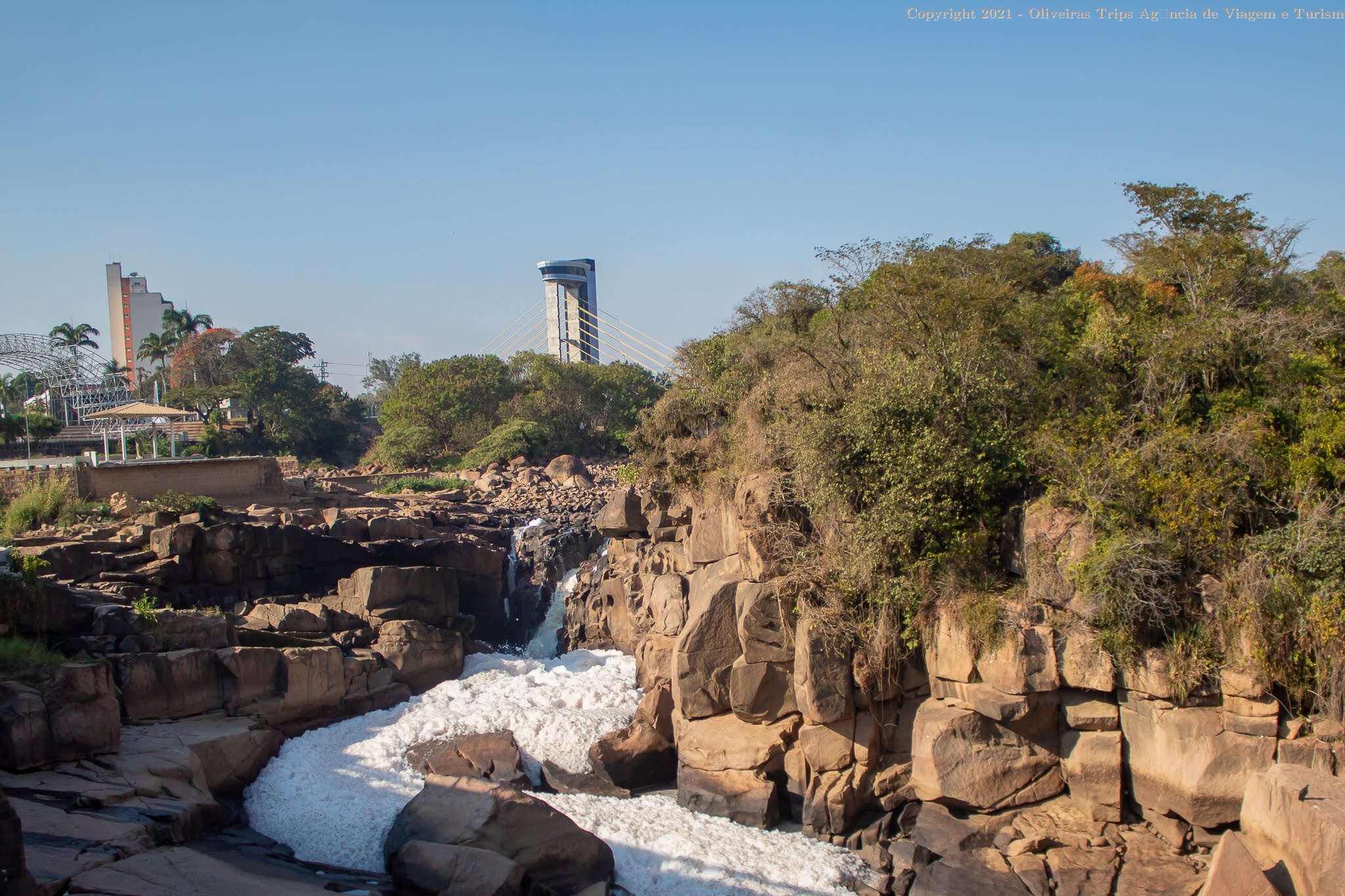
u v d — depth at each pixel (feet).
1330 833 54.13
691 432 118.32
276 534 131.95
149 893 55.98
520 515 207.62
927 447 80.18
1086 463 76.59
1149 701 70.49
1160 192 100.07
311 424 388.16
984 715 75.05
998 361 89.97
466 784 75.36
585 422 358.64
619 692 110.42
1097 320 96.78
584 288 606.96
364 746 93.86
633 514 127.75
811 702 78.74
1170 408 82.23
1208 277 94.63
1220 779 66.74
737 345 121.90
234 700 94.68
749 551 87.30
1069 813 73.61
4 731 71.10
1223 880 56.75
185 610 106.63
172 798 73.61
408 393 342.03
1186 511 71.46
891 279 97.45
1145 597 70.13
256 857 72.02
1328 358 83.41
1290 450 74.69
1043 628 73.51
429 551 152.87
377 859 75.10
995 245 131.03
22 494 151.84
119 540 125.18
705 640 87.66
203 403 374.22
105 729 77.20
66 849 59.41
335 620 118.62
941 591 78.69
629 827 79.56
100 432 299.58
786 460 90.68
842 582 81.15
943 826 74.79
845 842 77.71
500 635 165.17
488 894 63.31
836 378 92.84
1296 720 65.41
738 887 71.15
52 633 90.17
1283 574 67.51
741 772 83.97
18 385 397.80
